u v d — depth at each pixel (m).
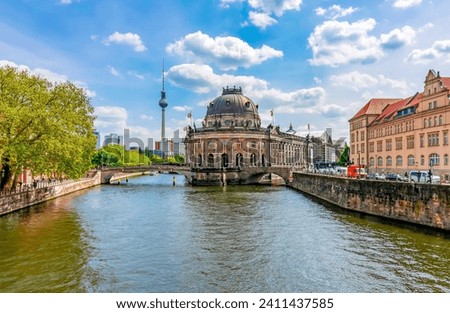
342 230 36.09
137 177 156.12
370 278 23.02
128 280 22.80
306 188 74.56
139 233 35.50
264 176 121.06
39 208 51.41
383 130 74.31
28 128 44.00
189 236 34.22
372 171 79.94
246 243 31.58
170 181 123.75
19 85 43.56
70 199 63.88
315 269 24.78
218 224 39.88
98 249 29.67
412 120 62.44
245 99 137.00
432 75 57.00
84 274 23.80
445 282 22.22
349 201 49.06
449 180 42.03
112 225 39.41
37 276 23.39
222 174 99.94
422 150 59.22
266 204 56.22
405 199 38.41
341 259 26.78
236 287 21.78
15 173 46.59
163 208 52.59
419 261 25.98
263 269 24.88
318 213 46.81
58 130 45.44
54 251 28.92
